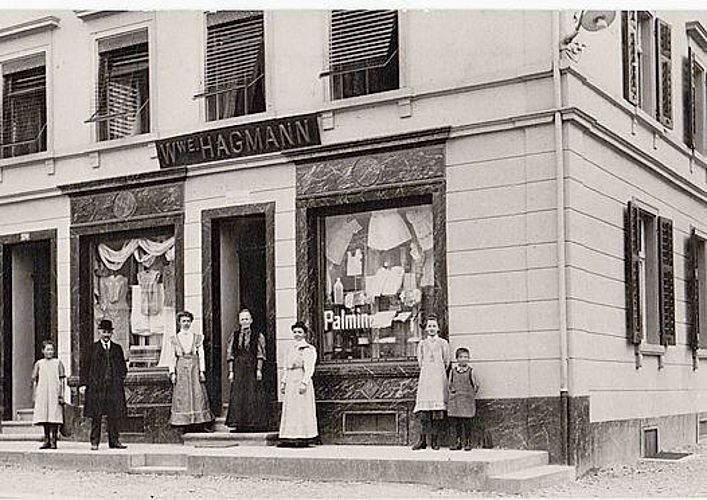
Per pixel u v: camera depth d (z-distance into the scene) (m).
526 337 15.18
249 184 17.91
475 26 15.88
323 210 17.28
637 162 17.64
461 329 15.71
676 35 20.48
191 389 17.62
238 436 17.05
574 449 14.76
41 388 17.53
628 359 16.86
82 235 19.78
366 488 13.57
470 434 15.46
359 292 16.95
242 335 17.38
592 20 14.59
